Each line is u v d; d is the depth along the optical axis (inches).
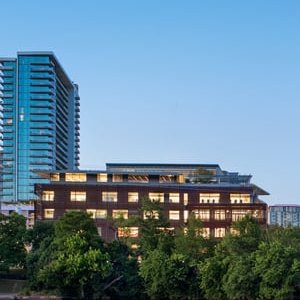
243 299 4033.0
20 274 4682.6
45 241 4480.8
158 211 4916.3
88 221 4384.8
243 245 4335.6
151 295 4188.0
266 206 5821.9
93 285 4042.8
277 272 3905.0
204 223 5787.4
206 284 4126.5
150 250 4461.1
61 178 6456.7
